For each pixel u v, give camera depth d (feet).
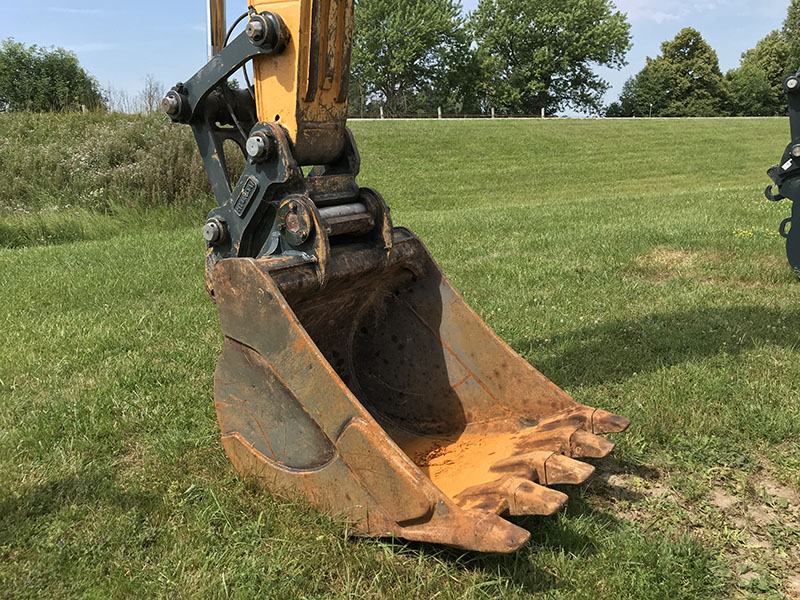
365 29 212.64
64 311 21.66
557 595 8.74
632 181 76.89
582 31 217.36
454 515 8.57
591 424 10.93
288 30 9.89
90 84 167.53
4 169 51.13
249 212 10.71
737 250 26.81
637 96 240.53
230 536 9.93
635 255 26.99
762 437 12.71
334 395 9.27
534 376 11.60
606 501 11.02
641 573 9.09
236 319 9.99
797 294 21.33
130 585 8.96
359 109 222.07
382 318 12.78
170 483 11.39
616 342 17.54
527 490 8.95
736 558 9.63
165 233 39.09
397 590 8.79
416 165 82.69
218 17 11.46
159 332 19.24
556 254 27.99
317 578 9.04
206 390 15.23
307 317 11.50
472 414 12.21
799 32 260.83
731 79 246.06
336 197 10.90
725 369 15.48
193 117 11.17
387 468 8.92
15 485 11.38
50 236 41.14
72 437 13.06
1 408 14.33
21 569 9.33
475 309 20.63
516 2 217.56
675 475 11.69
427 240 32.60
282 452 10.27
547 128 113.91
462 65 219.82
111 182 48.21
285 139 10.13
